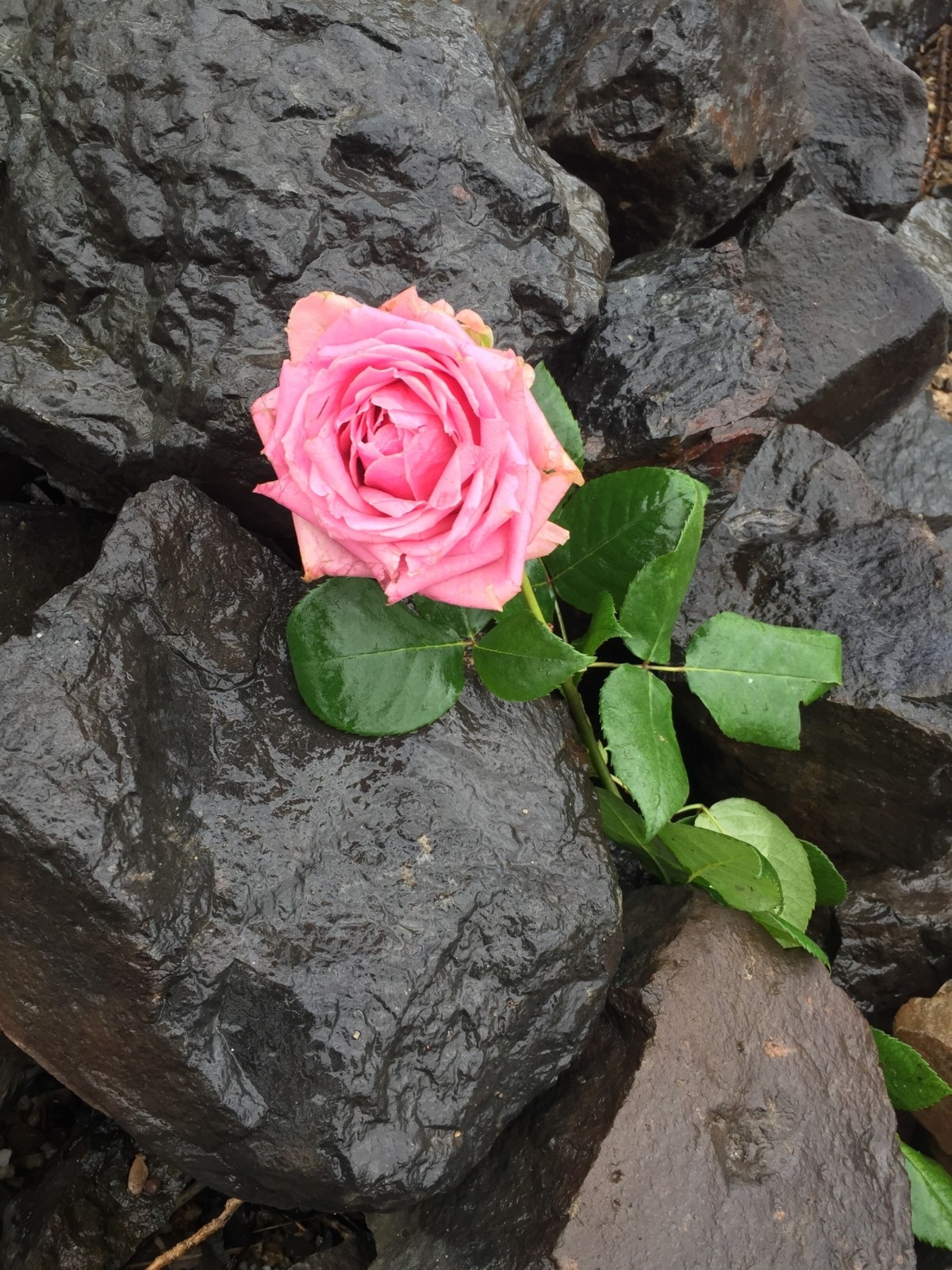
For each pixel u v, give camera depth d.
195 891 0.32
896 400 0.61
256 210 0.37
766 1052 0.38
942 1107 0.43
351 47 0.38
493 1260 0.35
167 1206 0.42
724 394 0.44
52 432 0.38
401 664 0.35
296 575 0.38
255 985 0.33
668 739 0.37
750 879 0.38
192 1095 0.32
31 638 0.32
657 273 0.47
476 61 0.40
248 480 0.38
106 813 0.30
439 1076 0.34
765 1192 0.36
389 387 0.28
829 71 0.65
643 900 0.43
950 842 0.45
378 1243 0.38
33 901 0.30
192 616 0.35
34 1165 0.44
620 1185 0.35
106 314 0.39
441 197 0.39
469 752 0.37
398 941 0.34
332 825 0.35
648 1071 0.37
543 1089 0.37
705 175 0.50
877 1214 0.37
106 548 0.34
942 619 0.44
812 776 0.46
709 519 0.47
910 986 0.47
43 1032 0.33
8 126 0.40
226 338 0.37
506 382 0.28
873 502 0.49
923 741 0.42
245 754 0.35
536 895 0.36
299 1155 0.33
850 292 0.56
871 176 0.65
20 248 0.39
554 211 0.41
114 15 0.38
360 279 0.38
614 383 0.45
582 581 0.40
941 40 0.82
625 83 0.48
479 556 0.28
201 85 0.37
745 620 0.40
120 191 0.37
